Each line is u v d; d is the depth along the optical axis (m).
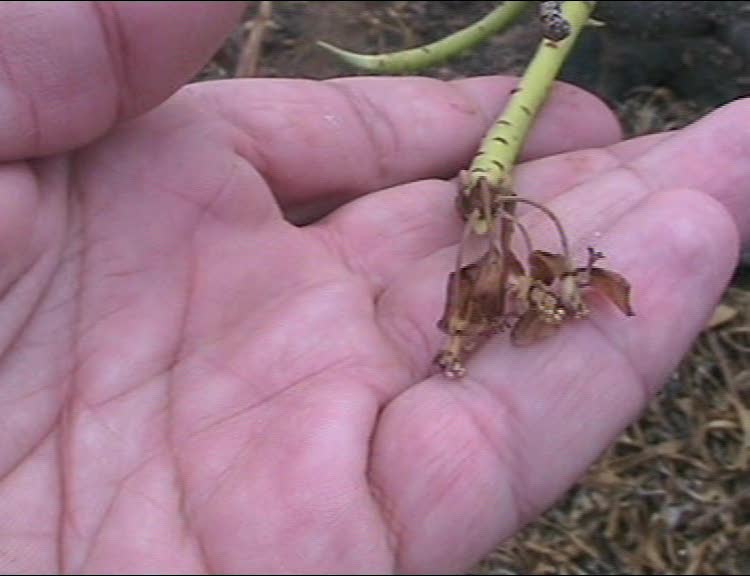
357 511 0.15
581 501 0.22
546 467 0.16
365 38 0.26
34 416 0.17
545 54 0.20
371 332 0.17
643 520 0.22
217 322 0.18
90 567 0.15
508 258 0.16
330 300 0.17
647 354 0.16
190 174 0.18
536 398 0.16
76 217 0.17
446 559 0.15
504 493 0.16
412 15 0.26
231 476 0.16
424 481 0.15
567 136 0.21
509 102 0.20
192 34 0.16
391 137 0.20
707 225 0.16
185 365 0.17
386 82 0.21
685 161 0.18
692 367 0.22
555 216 0.17
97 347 0.17
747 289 0.21
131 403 0.17
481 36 0.22
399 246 0.19
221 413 0.16
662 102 0.24
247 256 0.18
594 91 0.24
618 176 0.18
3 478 0.16
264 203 0.18
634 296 0.16
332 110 0.20
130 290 0.17
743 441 0.22
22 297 0.17
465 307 0.16
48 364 0.17
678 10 0.23
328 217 0.19
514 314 0.16
